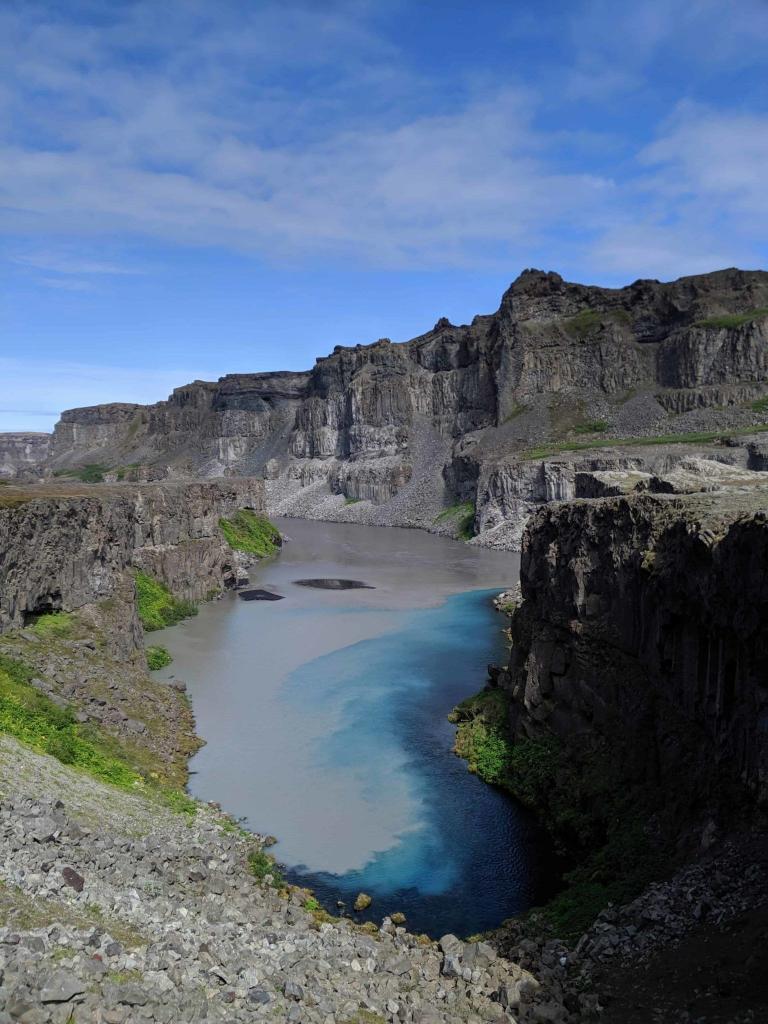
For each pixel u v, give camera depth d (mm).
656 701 37312
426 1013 21859
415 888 34875
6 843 24312
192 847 32844
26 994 16188
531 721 47250
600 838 37344
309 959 24391
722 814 29859
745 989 20891
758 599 26844
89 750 39688
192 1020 17797
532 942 28859
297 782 45000
